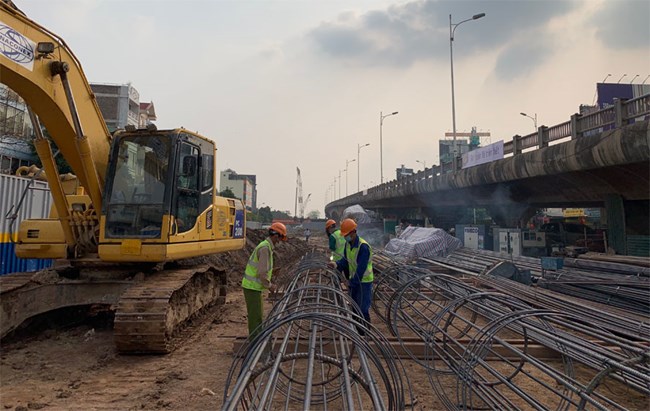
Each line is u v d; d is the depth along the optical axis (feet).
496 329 13.58
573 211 143.74
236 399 7.72
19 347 21.49
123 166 22.80
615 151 41.22
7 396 15.55
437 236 59.06
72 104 20.66
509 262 37.40
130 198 22.21
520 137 59.93
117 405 14.89
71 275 24.39
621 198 51.96
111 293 22.58
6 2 18.26
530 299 26.66
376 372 18.38
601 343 18.83
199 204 25.17
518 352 13.28
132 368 18.83
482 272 36.60
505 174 61.62
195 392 16.12
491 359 19.42
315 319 10.65
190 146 24.12
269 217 359.87
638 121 39.29
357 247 23.38
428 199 106.93
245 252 67.00
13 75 18.44
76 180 28.68
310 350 10.64
